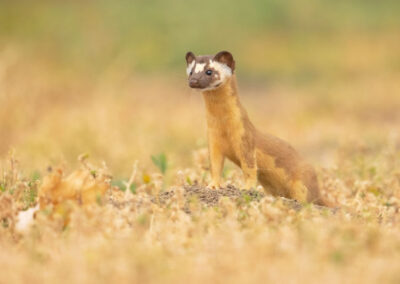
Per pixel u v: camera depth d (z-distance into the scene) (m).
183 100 22.28
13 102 15.71
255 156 8.54
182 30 31.62
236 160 8.68
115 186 8.70
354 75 28.36
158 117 18.16
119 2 32.72
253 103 23.91
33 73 19.53
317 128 18.36
